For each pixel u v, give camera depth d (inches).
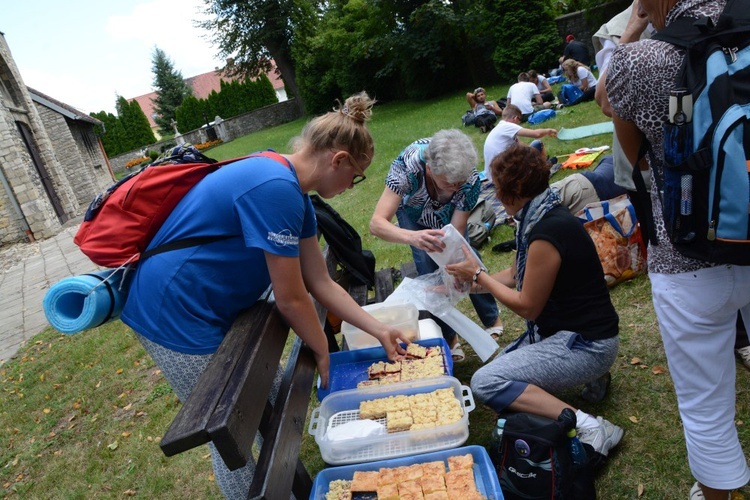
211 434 57.9
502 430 84.7
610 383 113.7
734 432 69.8
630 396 108.6
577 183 163.0
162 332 73.2
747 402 99.5
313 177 78.5
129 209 70.9
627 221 147.8
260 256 74.7
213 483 123.3
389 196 122.8
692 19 58.4
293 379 84.7
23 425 178.9
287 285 73.4
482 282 101.9
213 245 71.8
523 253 100.2
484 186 245.9
